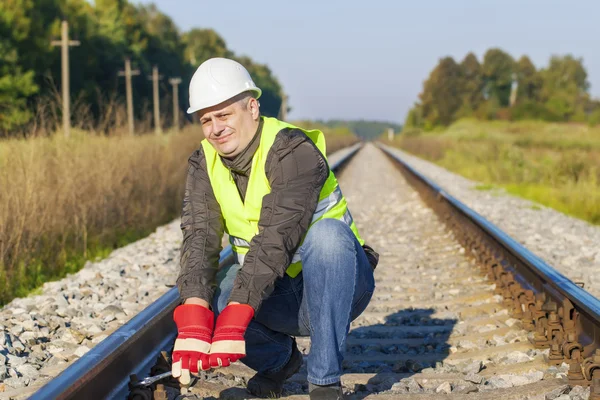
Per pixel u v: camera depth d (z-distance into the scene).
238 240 2.81
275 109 128.62
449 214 10.06
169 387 3.06
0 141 7.96
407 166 20.73
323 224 2.66
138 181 9.55
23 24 36.38
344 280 2.64
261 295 2.48
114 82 47.34
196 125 14.17
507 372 3.47
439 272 6.57
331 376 2.69
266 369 3.10
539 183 17.00
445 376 3.45
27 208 6.32
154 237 8.43
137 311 4.78
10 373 3.49
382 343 4.29
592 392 2.79
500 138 47.16
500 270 5.69
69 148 8.37
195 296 2.56
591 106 121.62
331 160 30.50
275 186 2.56
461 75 123.81
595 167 15.67
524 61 127.50
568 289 3.93
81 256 7.04
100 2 63.34
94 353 2.76
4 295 5.44
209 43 116.94
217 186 2.73
